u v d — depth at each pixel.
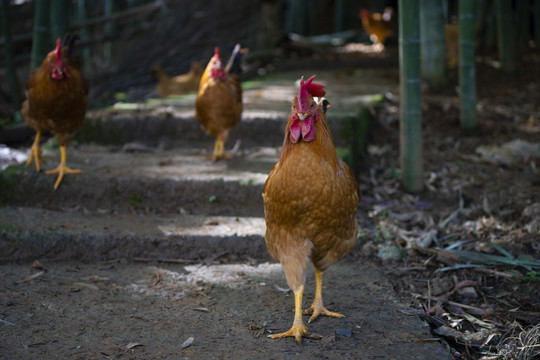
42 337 3.05
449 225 4.94
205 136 6.49
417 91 5.50
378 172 6.22
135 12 12.91
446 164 6.32
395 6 16.75
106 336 3.09
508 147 6.42
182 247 4.30
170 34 13.59
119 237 4.27
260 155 5.90
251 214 4.94
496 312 3.59
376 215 5.20
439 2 8.81
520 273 3.97
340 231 3.13
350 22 18.33
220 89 5.35
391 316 3.37
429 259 4.29
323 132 3.04
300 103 2.85
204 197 4.97
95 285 3.80
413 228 4.90
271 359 2.86
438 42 8.89
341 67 11.68
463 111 7.01
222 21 14.01
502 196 5.43
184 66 12.60
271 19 12.84
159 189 4.98
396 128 7.29
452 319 3.49
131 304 3.52
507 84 9.47
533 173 5.95
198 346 3.00
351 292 3.73
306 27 17.14
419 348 2.98
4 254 4.14
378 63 12.01
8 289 3.67
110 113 6.61
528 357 2.97
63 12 7.57
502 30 9.92
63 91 4.59
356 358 2.87
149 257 4.29
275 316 3.40
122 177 4.99
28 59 11.42
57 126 4.87
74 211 4.87
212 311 3.45
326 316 3.37
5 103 9.45
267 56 12.42
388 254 4.36
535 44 12.98
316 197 2.96
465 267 4.07
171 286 3.81
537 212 4.80
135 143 6.41
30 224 4.38
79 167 5.29
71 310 3.41
